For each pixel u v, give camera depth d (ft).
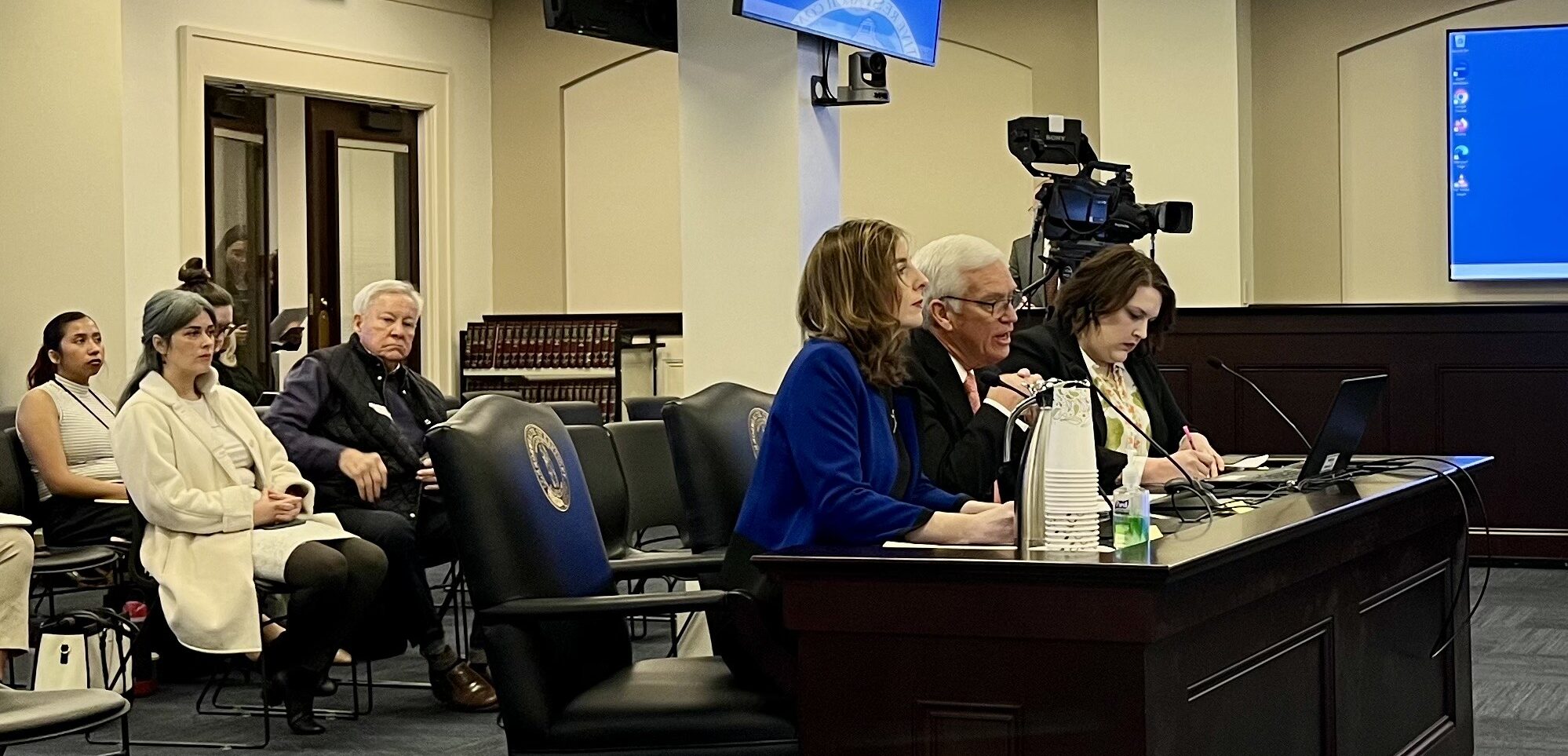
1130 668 7.87
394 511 17.40
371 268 32.48
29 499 17.79
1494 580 24.09
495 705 16.43
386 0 32.17
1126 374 13.57
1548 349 24.84
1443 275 29.04
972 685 8.18
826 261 9.87
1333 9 29.43
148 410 15.49
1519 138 28.19
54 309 25.39
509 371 33.14
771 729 9.11
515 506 9.25
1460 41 28.40
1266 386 25.80
